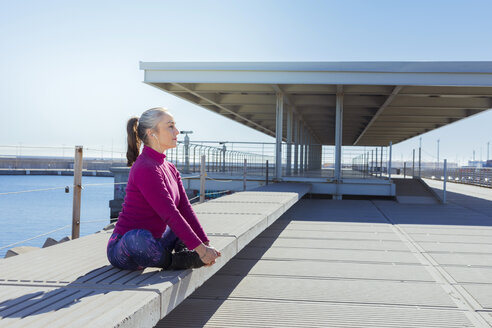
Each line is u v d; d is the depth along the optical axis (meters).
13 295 1.76
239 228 3.74
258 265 4.23
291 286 3.50
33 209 30.00
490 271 4.10
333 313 2.86
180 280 2.06
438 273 4.00
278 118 13.06
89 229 21.31
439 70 11.01
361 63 11.31
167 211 1.98
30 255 2.61
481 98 15.05
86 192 49.91
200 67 11.85
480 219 8.02
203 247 2.02
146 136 2.12
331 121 21.94
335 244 5.38
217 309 2.91
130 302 1.68
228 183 12.90
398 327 2.63
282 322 2.68
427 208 9.98
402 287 3.52
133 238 2.03
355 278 3.78
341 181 12.45
